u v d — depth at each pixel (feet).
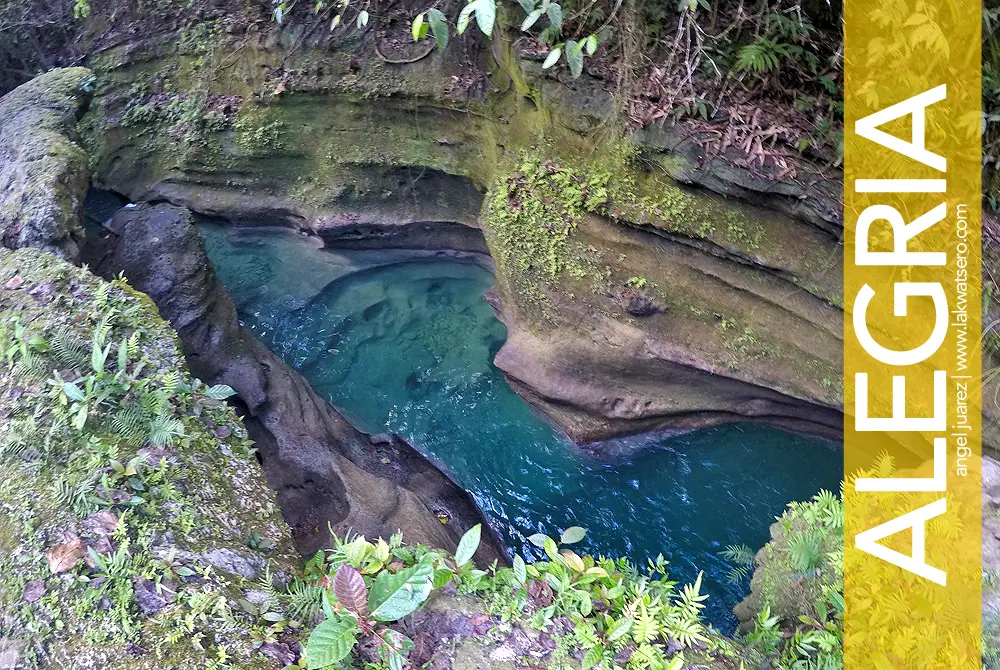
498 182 22.72
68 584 8.47
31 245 15.97
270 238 30.89
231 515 10.61
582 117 20.52
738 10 17.29
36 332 12.10
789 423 20.27
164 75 30.48
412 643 8.55
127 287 14.46
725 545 18.31
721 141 18.15
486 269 28.35
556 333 21.49
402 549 10.09
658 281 20.21
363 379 23.57
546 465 20.68
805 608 11.94
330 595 8.80
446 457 20.84
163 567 8.93
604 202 20.21
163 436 10.79
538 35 20.84
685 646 9.27
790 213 18.10
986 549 11.30
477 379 23.43
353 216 28.55
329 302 27.32
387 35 26.27
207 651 8.10
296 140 29.01
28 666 7.77
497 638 8.95
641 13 18.74
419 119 26.71
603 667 8.58
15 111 21.09
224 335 20.16
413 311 26.76
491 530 18.86
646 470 20.43
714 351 19.86
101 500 9.49
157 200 31.32
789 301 18.93
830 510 13.06
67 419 10.42
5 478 9.61
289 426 18.88
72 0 31.35
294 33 27.76
